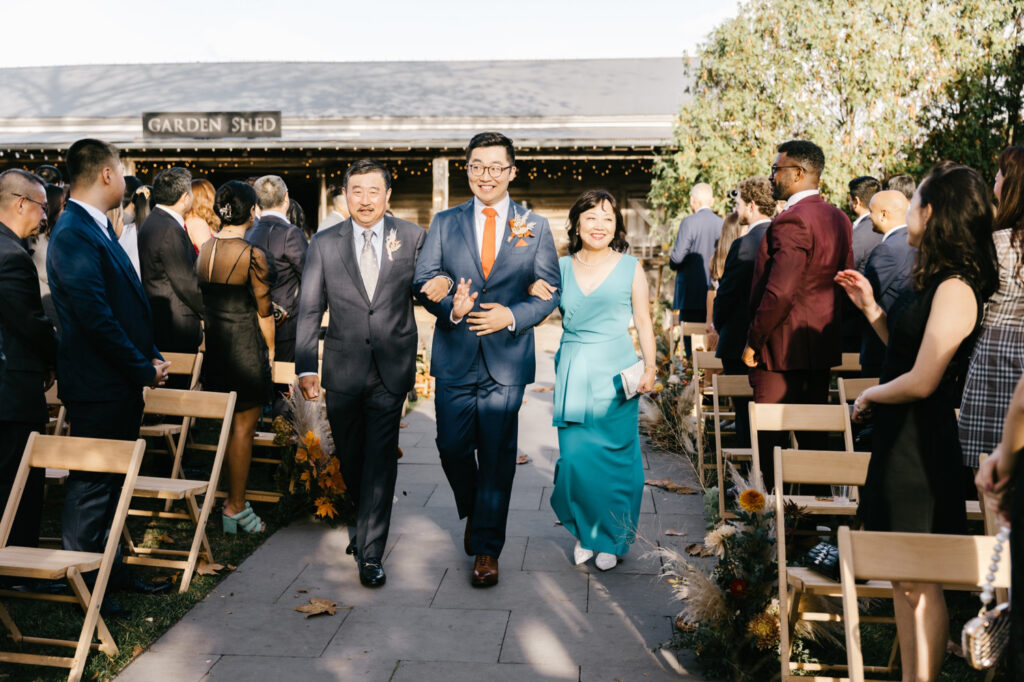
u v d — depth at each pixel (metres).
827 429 4.44
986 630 2.32
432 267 4.39
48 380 4.23
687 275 9.18
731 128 12.25
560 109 17.52
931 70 10.77
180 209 5.88
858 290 3.33
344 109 17.84
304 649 3.69
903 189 5.96
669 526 5.31
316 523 5.41
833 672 3.41
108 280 3.97
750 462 5.79
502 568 4.66
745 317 5.93
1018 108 10.74
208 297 5.08
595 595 4.29
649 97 18.34
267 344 5.30
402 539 5.09
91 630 3.45
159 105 18.59
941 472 2.89
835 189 11.01
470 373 4.41
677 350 9.52
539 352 13.03
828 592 3.14
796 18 11.23
